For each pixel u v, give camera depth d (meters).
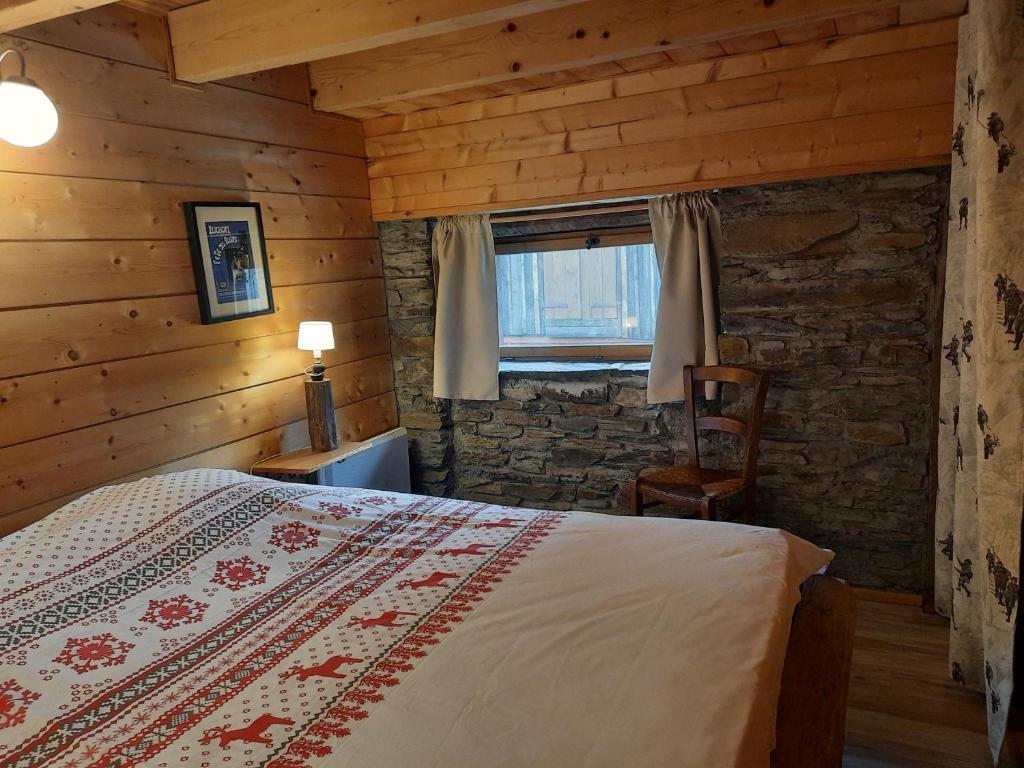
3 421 2.33
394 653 1.65
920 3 2.62
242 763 1.31
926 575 3.22
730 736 1.32
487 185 3.78
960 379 2.45
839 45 3.00
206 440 3.08
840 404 3.28
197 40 2.83
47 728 1.45
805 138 3.12
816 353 3.27
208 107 3.06
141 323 2.79
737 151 3.25
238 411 3.23
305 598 1.94
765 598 1.79
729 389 3.47
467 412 4.21
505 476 4.19
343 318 3.88
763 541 2.11
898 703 2.56
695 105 3.29
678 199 3.44
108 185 2.66
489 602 1.86
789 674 1.78
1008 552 2.09
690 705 1.40
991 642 2.17
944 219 2.98
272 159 3.40
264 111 3.34
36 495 2.43
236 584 2.04
